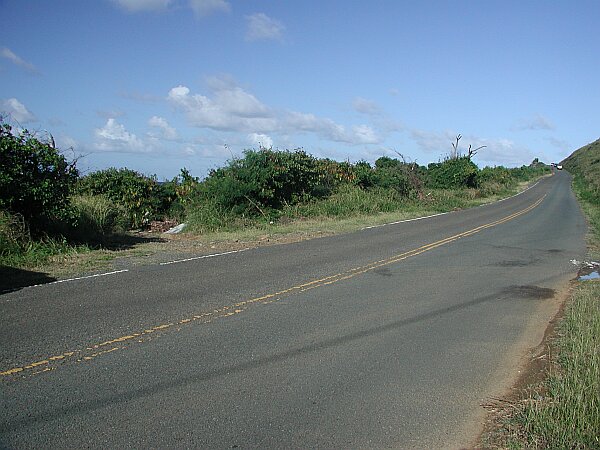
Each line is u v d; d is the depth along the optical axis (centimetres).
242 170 2373
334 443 463
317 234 1908
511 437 476
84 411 506
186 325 776
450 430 493
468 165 4841
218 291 989
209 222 2081
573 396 516
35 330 734
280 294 981
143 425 483
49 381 571
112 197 2242
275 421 498
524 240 1866
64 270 1167
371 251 1516
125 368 612
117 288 996
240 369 619
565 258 1505
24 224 1366
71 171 1520
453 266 1326
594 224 2512
